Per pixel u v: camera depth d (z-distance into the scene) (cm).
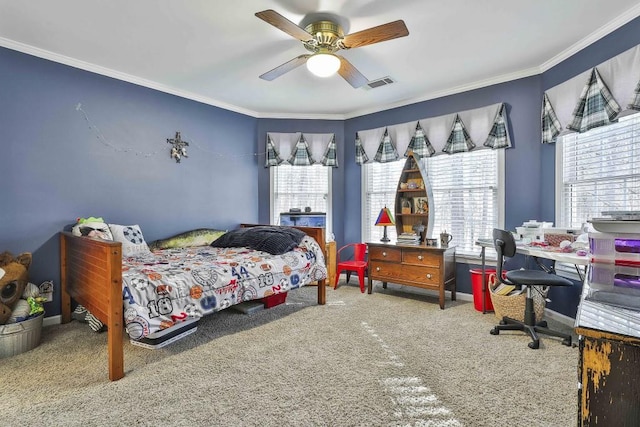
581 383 65
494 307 306
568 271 294
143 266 251
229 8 234
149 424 158
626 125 256
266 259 307
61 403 175
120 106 346
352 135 484
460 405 172
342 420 160
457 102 385
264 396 181
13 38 274
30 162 290
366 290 416
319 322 300
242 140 466
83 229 292
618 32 250
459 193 391
